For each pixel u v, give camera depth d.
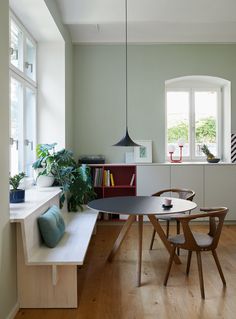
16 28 3.93
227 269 3.50
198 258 2.91
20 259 2.70
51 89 4.80
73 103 5.80
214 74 5.88
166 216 3.97
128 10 4.39
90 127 5.86
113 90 5.85
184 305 2.71
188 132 6.21
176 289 3.02
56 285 2.70
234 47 5.89
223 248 4.25
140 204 3.53
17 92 4.00
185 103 6.21
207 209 3.31
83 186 4.57
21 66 4.07
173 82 6.16
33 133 4.67
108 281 3.21
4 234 2.41
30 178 4.50
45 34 4.48
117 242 3.75
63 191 4.25
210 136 6.23
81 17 4.44
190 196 4.09
